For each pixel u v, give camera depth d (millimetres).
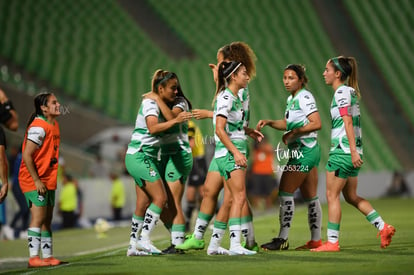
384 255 20906
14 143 66000
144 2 106188
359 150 23047
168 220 25406
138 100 85750
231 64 21875
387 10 106625
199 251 24266
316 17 104625
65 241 41250
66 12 101312
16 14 98938
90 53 94250
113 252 27875
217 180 23922
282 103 87938
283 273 17531
